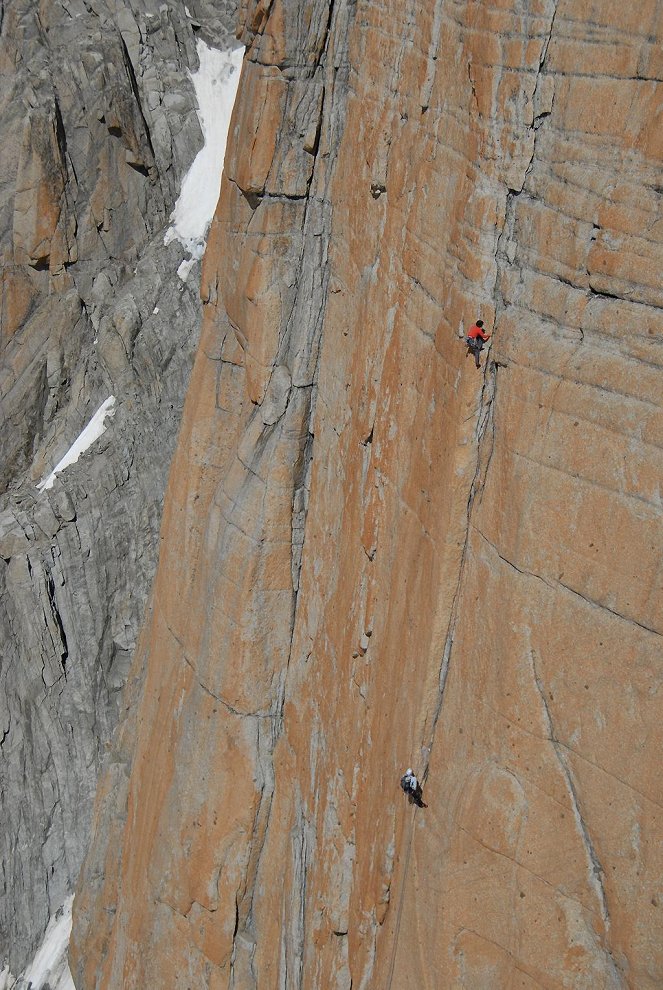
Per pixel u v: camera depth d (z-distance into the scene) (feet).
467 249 53.62
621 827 45.42
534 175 49.44
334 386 74.79
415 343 60.59
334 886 70.38
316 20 72.95
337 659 71.77
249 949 82.07
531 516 49.14
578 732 47.11
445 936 53.62
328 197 76.28
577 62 46.50
